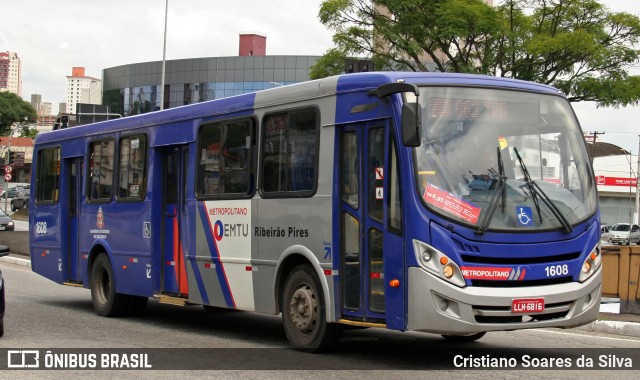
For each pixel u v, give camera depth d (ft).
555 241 30.17
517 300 29.01
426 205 29.17
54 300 55.72
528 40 92.22
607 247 49.37
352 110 32.30
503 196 29.94
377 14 94.79
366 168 31.58
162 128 44.24
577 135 32.76
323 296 33.40
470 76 31.76
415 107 28.86
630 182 213.66
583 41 87.86
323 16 94.84
